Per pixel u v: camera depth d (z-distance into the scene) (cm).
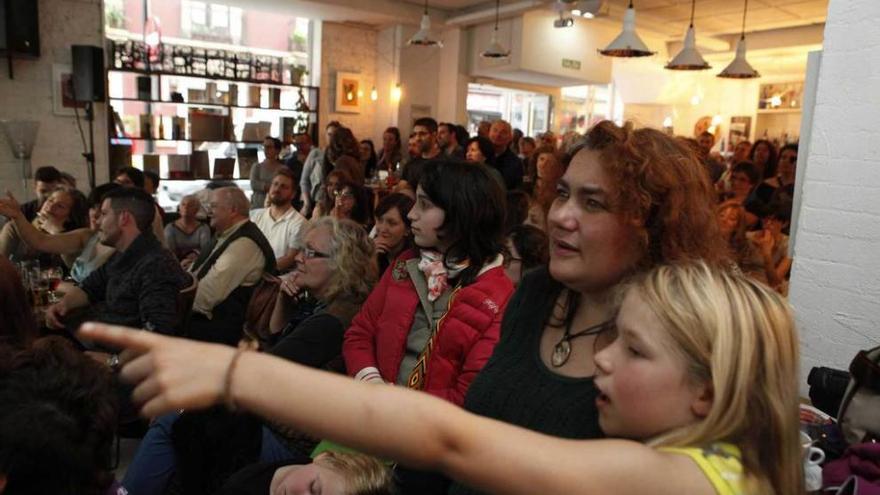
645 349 71
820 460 133
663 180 86
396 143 715
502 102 1127
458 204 168
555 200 99
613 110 1260
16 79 637
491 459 57
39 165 659
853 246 217
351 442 56
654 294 72
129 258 273
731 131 1238
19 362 94
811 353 228
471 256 172
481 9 864
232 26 868
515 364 103
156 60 751
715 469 63
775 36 954
